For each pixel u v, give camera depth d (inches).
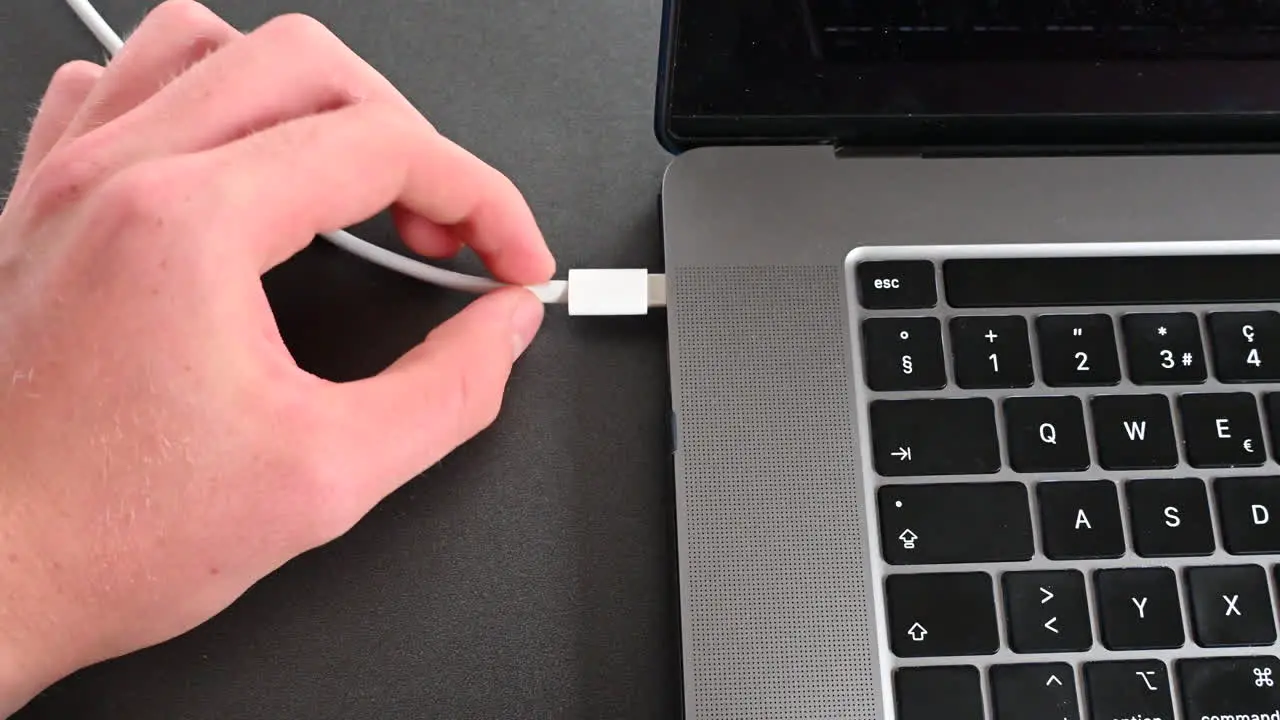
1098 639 14.2
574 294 16.0
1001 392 15.1
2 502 12.4
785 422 14.8
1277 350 15.5
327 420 12.8
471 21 18.2
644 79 18.0
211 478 12.4
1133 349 15.4
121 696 14.0
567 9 18.4
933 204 16.0
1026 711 13.9
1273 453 15.1
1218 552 14.6
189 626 13.3
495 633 14.5
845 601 14.2
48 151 15.7
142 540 12.5
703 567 14.3
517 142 17.5
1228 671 14.2
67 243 12.8
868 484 14.6
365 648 14.4
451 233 15.8
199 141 13.9
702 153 16.2
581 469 15.4
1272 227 16.2
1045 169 16.4
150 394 12.3
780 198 15.9
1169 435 15.0
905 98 15.6
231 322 12.5
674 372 15.0
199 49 15.7
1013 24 14.9
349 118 13.7
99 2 18.1
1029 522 14.6
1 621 12.5
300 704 14.1
